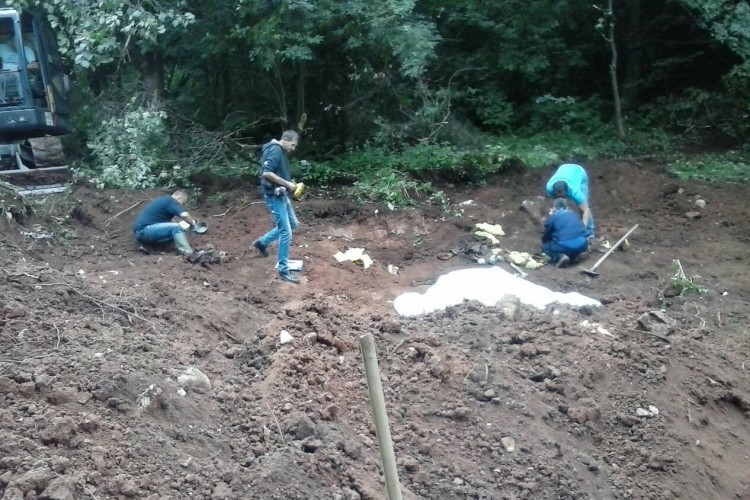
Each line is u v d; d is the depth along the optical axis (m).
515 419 5.70
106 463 3.94
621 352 6.72
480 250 9.62
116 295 6.59
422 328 7.02
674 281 8.63
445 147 12.88
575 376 6.27
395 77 13.77
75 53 11.52
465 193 12.09
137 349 5.44
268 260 9.12
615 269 9.41
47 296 5.96
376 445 5.05
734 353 7.25
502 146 13.38
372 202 11.21
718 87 17.09
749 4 15.04
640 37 17.23
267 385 5.33
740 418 6.61
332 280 8.73
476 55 15.95
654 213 11.88
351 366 5.96
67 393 4.39
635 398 6.24
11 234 8.61
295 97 14.34
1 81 10.56
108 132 11.78
